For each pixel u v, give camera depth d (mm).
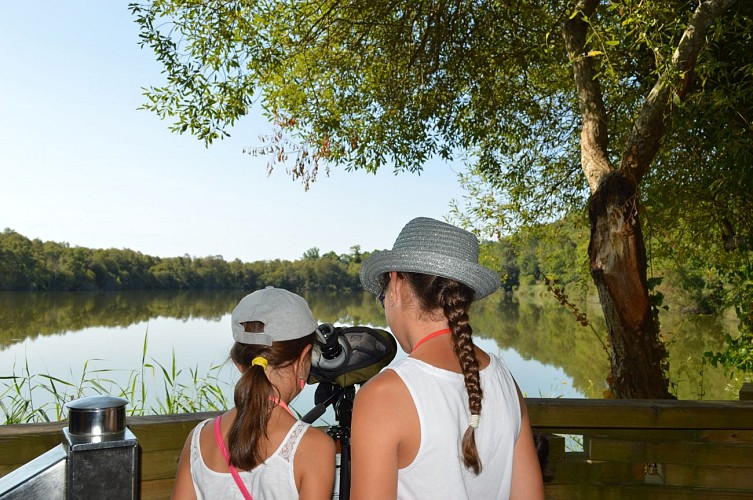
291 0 6434
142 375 3574
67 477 932
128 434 980
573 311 4902
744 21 4582
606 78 6008
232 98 5852
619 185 4332
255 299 1441
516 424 1173
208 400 3672
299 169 6562
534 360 13406
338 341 1499
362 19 6656
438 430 1021
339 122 6918
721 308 7094
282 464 1310
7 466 1945
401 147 7223
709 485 2406
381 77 7070
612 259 4273
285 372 1415
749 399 2914
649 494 2404
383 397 1027
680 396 7922
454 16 6238
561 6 5121
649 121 4281
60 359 15781
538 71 7258
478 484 1099
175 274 77875
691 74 4102
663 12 4043
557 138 7664
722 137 4934
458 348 1085
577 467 2420
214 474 1322
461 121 7371
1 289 64312
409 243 1238
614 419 2408
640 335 4277
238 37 5957
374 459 1006
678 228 6992
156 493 2088
